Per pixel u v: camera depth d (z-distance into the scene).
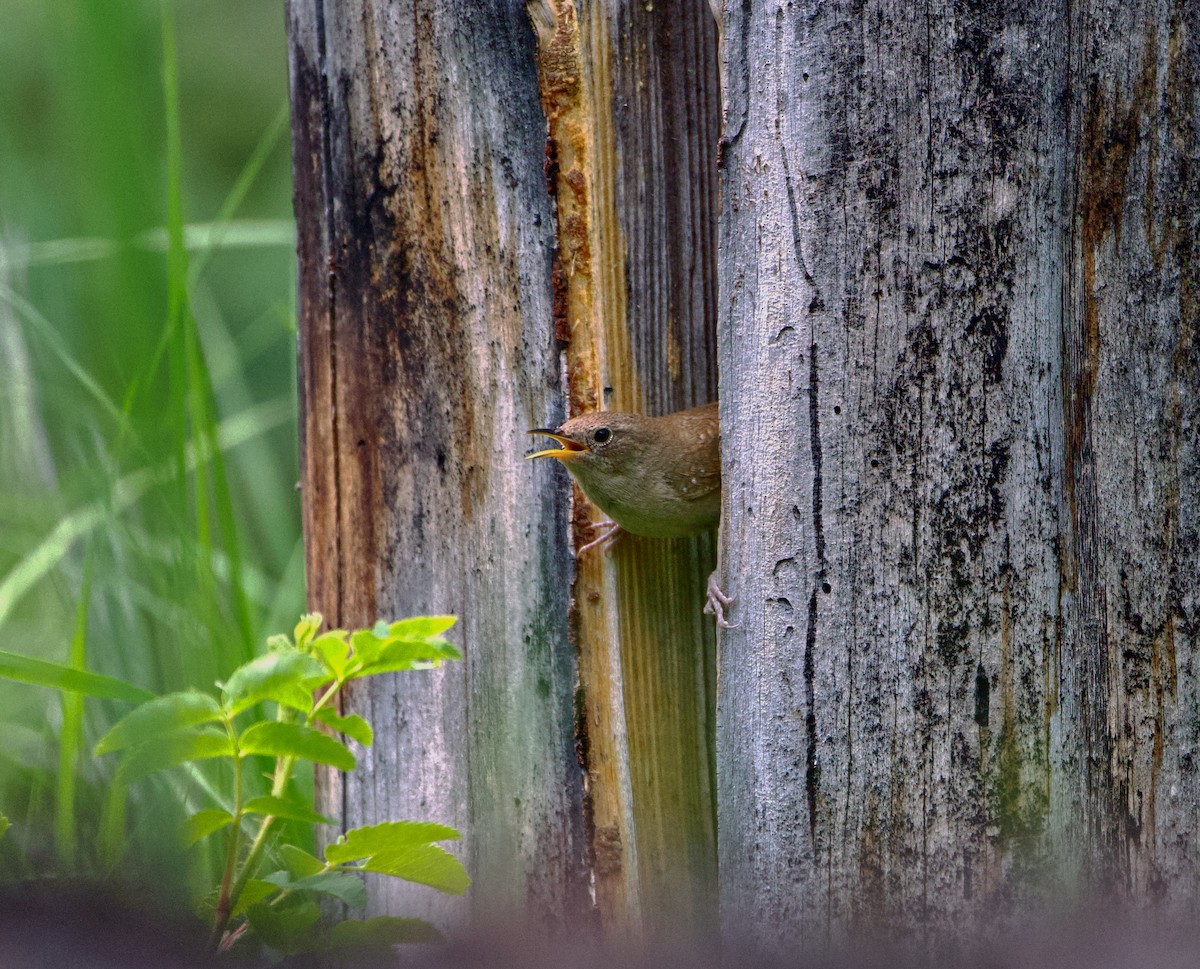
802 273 5.26
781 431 5.34
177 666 7.09
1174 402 5.64
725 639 5.57
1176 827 5.73
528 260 6.04
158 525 7.23
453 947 5.91
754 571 5.44
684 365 6.09
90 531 7.35
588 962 5.71
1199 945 5.24
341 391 7.02
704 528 6.17
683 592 6.21
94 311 7.54
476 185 6.16
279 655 5.00
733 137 5.35
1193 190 5.58
